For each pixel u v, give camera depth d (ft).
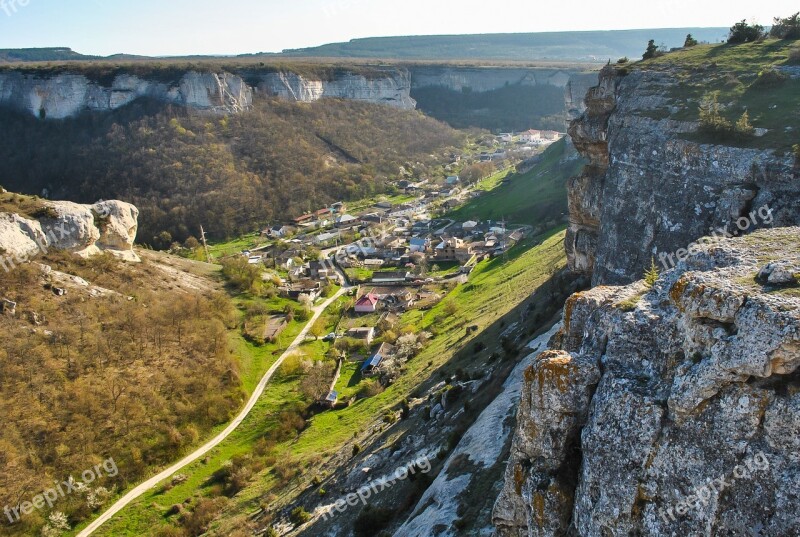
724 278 44.98
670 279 52.85
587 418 48.80
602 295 55.88
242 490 154.51
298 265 363.76
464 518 72.79
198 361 210.59
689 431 42.19
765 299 40.29
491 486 77.10
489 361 143.74
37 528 141.69
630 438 44.68
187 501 153.07
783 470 38.55
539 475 50.39
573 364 49.37
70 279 225.56
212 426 189.26
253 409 199.62
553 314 142.92
